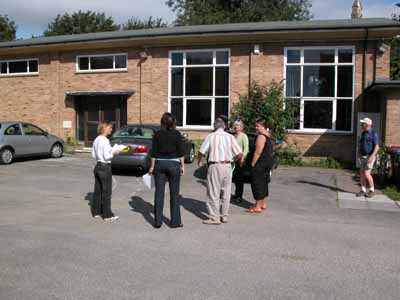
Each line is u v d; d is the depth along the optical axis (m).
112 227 6.87
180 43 17.97
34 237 6.21
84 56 19.92
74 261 5.21
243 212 8.24
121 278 4.67
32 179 11.63
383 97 14.63
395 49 22.69
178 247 5.84
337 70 16.39
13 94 21.44
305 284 4.58
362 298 4.24
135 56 18.84
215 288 4.43
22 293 4.25
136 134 12.87
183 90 18.14
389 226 7.30
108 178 7.37
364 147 9.99
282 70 16.81
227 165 7.20
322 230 6.92
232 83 17.41
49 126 20.67
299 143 16.58
